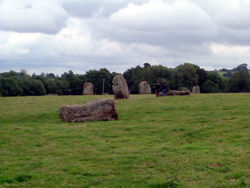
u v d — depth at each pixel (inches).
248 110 1021.2
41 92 4566.9
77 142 708.0
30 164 536.7
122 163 535.5
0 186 431.8
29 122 1112.2
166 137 749.9
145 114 1107.9
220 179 442.0
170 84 4488.2
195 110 1115.3
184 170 486.9
